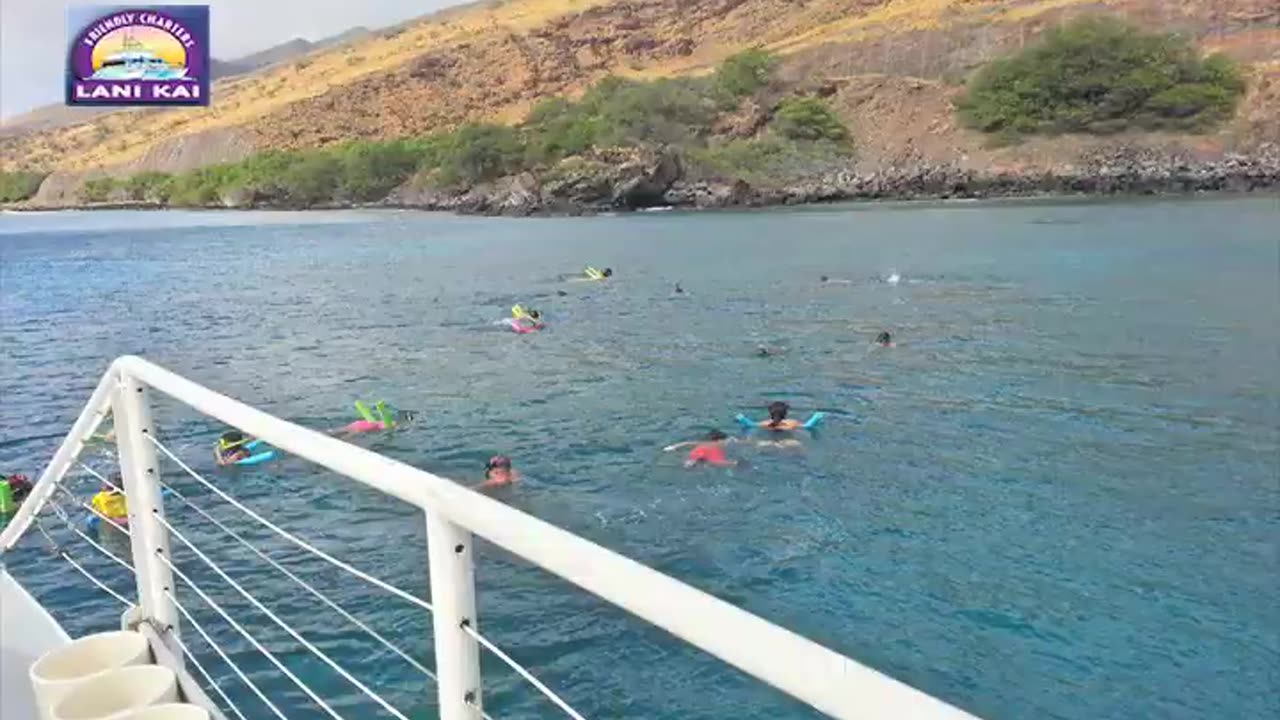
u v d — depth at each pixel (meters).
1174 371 14.67
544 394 14.44
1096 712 5.79
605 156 72.50
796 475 10.30
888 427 12.10
